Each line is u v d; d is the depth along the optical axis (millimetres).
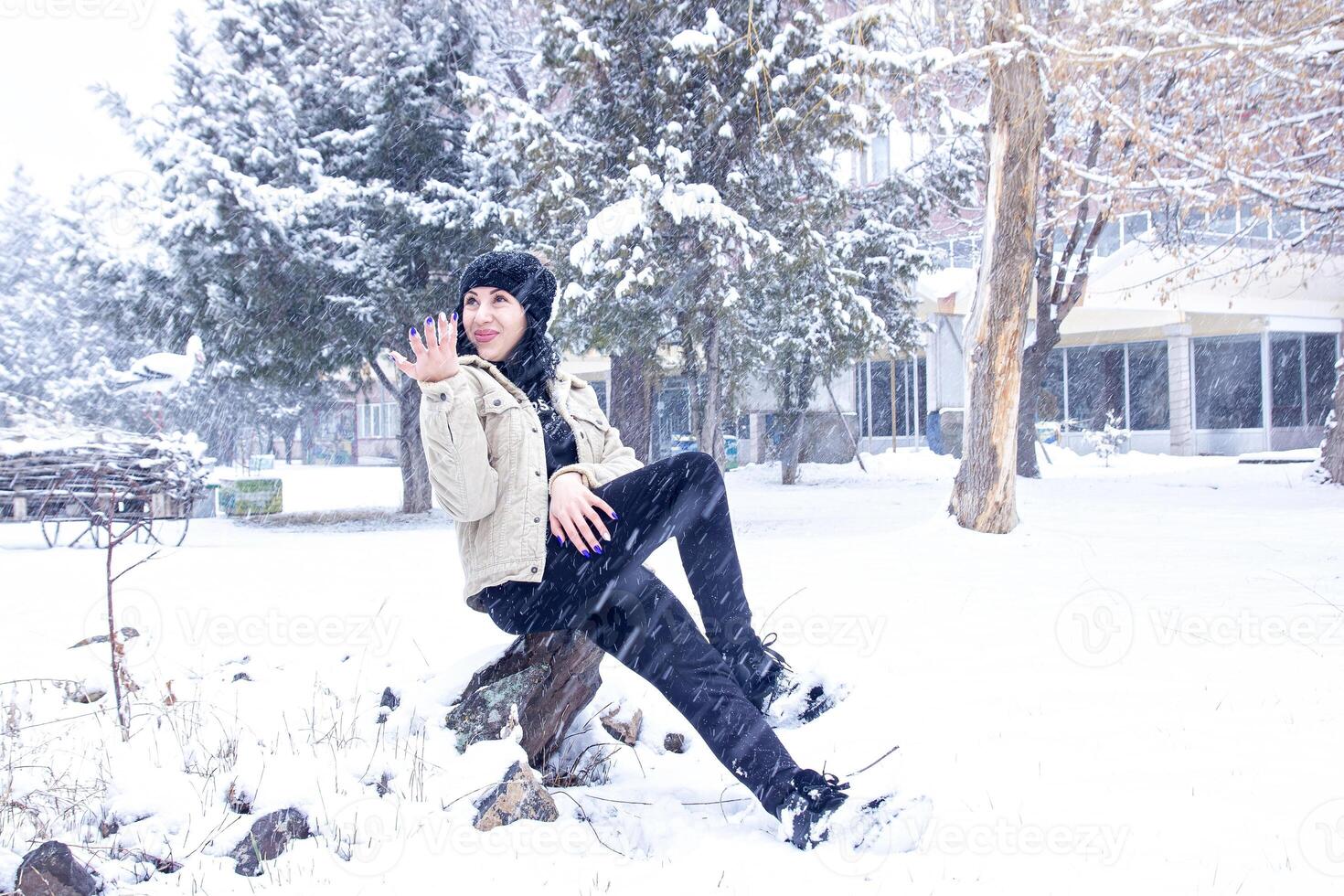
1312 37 10977
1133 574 6941
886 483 22562
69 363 34000
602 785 2865
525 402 2691
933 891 2041
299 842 2316
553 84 14609
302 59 17188
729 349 16938
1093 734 3168
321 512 19406
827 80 12930
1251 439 27562
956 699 3588
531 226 14406
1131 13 10523
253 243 14773
